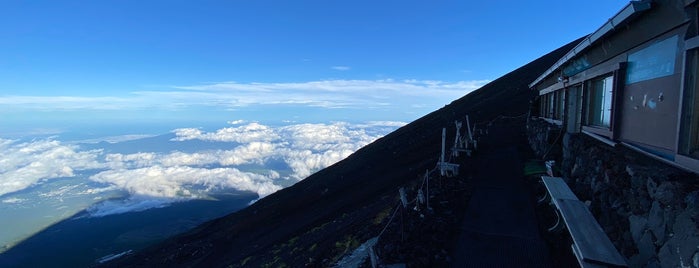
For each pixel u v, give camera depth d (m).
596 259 4.44
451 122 42.06
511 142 20.19
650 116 6.25
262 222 33.84
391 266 6.45
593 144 8.52
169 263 30.39
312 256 12.55
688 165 4.79
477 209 9.01
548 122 15.93
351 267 8.07
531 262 6.18
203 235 40.28
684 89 4.98
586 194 8.01
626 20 6.24
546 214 8.37
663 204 4.46
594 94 10.05
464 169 13.76
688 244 3.73
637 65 6.84
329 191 33.47
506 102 42.56
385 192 20.89
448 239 7.36
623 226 5.76
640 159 6.16
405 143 41.97
